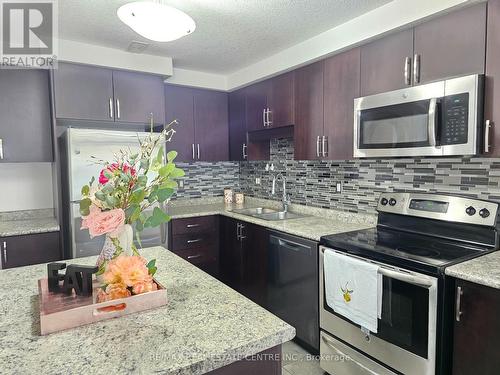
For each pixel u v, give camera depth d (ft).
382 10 6.59
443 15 5.75
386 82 6.73
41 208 10.02
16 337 2.99
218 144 12.11
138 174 3.53
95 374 2.46
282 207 11.12
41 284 3.85
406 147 6.15
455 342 4.80
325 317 6.82
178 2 6.45
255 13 6.95
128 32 7.95
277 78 9.72
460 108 5.35
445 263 4.98
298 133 9.02
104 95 9.30
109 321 3.27
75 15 6.98
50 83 8.84
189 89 11.40
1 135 8.54
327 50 7.86
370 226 8.02
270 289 8.71
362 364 6.00
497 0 5.09
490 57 5.18
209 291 4.03
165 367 2.55
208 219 11.04
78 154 8.51
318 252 7.06
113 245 3.58
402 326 5.33
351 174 8.82
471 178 6.37
